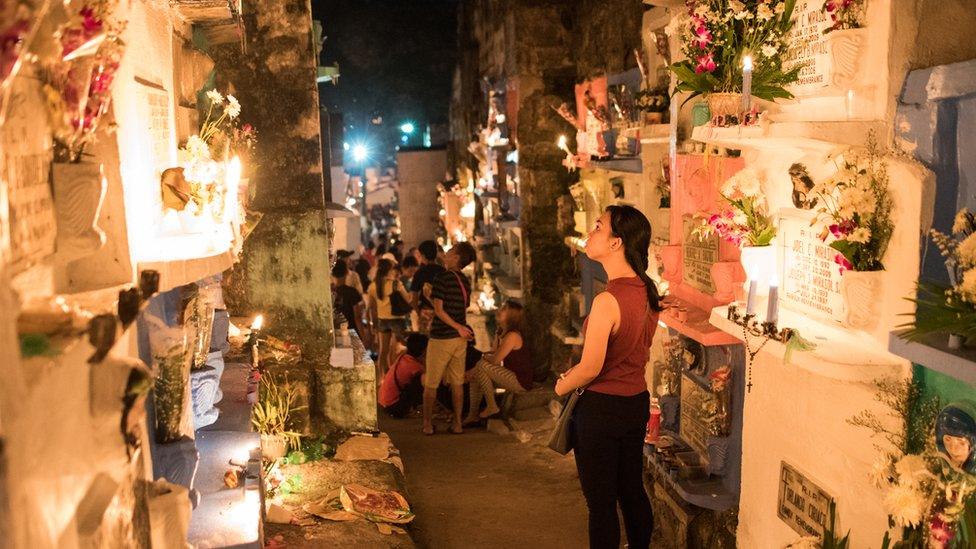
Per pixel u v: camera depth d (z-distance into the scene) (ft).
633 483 14.05
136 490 7.70
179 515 8.44
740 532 13.46
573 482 22.11
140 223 9.00
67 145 6.75
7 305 4.41
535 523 19.35
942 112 8.70
